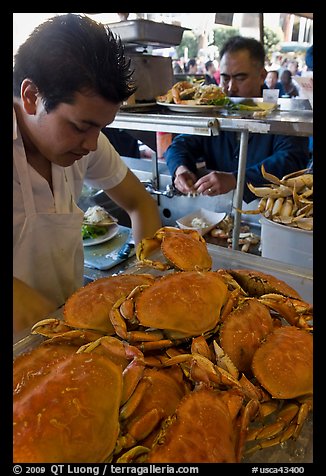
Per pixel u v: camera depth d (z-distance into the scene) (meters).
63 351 0.74
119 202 1.48
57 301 1.18
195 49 4.72
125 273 1.05
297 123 1.07
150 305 0.78
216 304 0.81
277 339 0.73
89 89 0.79
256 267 1.09
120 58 0.82
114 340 0.73
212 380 0.65
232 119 1.19
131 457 0.55
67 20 0.80
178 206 2.09
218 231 1.76
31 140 1.00
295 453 0.61
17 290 0.87
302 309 0.85
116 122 1.50
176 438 0.54
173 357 0.72
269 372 0.67
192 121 1.27
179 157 2.16
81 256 1.25
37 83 0.81
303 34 4.87
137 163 2.30
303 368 0.67
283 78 4.07
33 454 0.50
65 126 0.86
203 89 1.69
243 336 0.74
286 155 1.92
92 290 0.86
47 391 0.57
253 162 2.22
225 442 0.54
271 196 1.35
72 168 1.20
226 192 1.82
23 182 1.02
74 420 0.54
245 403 0.65
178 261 0.96
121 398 0.61
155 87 2.01
